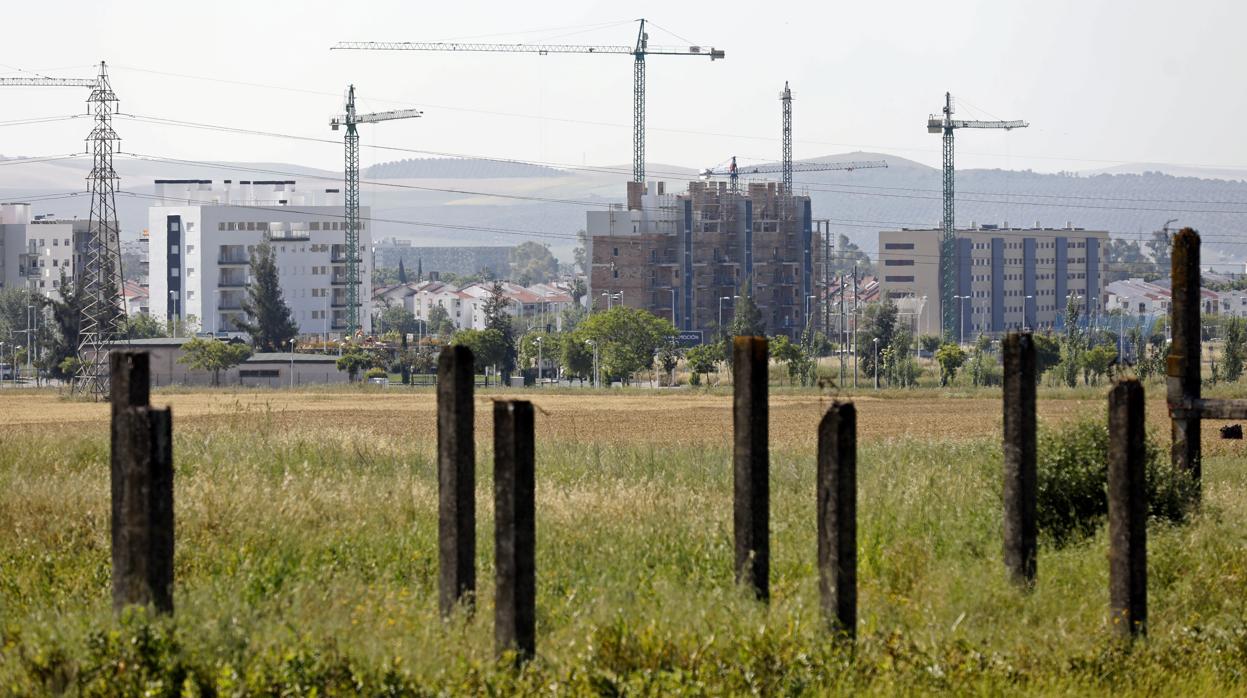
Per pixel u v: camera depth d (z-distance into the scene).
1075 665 36.88
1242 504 64.00
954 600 42.72
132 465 32.94
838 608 37.06
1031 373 45.00
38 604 40.09
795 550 50.03
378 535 51.66
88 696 29.38
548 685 31.52
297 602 38.25
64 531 50.22
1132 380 41.38
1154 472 58.56
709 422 177.50
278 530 50.94
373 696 30.22
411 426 161.50
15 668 30.58
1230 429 82.06
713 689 32.03
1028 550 44.94
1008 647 38.25
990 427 157.62
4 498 56.00
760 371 39.78
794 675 33.41
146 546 32.84
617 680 31.78
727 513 57.00
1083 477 54.84
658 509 58.56
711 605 38.34
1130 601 40.94
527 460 33.75
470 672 31.75
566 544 50.94
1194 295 64.81
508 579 33.47
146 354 34.41
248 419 157.62
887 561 47.91
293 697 29.67
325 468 74.19
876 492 62.62
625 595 40.75
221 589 40.25
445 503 36.53
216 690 29.86
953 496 60.66
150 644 30.73
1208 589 46.97
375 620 37.50
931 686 34.22
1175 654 38.88
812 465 80.69
